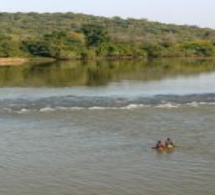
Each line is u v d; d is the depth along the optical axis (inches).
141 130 1769.2
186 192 1181.1
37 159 1425.9
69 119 1978.3
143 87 3112.7
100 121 1934.1
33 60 6382.9
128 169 1338.6
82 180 1259.8
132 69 4744.1
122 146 1555.1
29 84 3307.1
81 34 7465.6
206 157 1438.2
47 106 2289.6
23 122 1920.5
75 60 6624.0
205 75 4055.1
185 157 1440.7
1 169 1338.6
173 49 7682.1
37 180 1259.8
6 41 6328.7
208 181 1249.4
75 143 1595.7
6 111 2159.2
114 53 7219.5
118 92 2844.5
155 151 1499.8
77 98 2556.6
